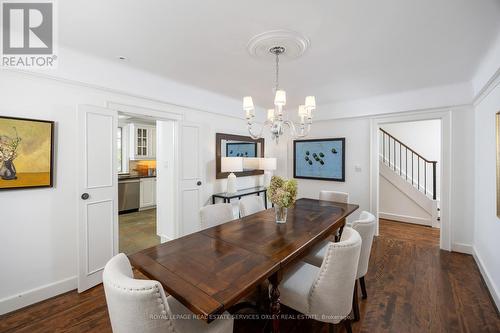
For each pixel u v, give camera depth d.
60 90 2.22
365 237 1.87
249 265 1.34
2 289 1.96
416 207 4.63
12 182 1.97
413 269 2.74
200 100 3.51
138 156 6.13
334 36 1.93
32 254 2.10
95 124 2.36
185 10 1.61
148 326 1.00
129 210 5.58
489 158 2.44
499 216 2.04
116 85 2.56
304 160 4.75
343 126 4.27
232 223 2.17
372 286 2.39
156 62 2.50
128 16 1.68
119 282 1.00
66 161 2.27
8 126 1.94
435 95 3.28
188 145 3.36
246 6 1.57
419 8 1.57
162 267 1.33
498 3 1.51
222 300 1.02
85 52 2.27
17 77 1.99
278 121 2.23
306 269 1.80
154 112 2.96
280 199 2.09
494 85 2.20
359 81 3.04
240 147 4.33
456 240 3.22
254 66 2.57
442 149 3.29
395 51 2.20
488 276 2.37
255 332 1.79
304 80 3.02
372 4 1.54
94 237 2.37
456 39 1.97
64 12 1.64
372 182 3.96
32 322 1.87
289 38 1.94
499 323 1.85
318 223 2.16
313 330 1.82
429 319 1.90
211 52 2.25
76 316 1.94
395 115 3.71
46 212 2.17
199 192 3.51
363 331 1.77
